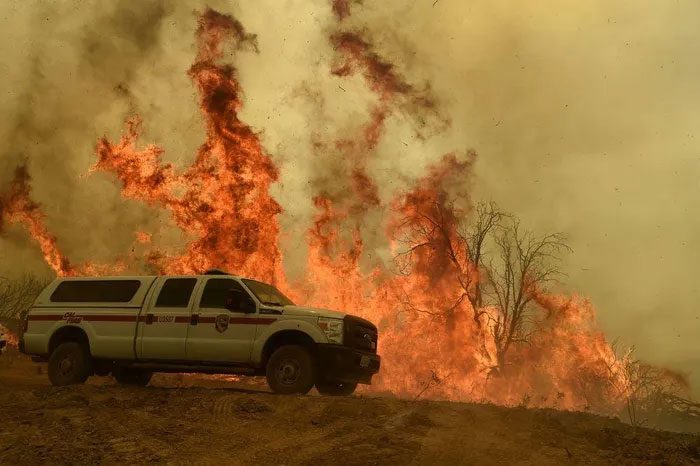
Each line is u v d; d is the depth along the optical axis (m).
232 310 12.39
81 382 13.09
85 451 8.14
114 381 15.91
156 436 8.90
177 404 10.69
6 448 8.25
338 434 9.23
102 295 13.34
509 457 8.49
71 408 10.28
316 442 8.85
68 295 13.59
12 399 11.12
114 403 10.59
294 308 12.27
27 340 13.51
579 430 9.98
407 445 8.71
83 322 13.18
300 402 10.57
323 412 10.15
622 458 8.70
